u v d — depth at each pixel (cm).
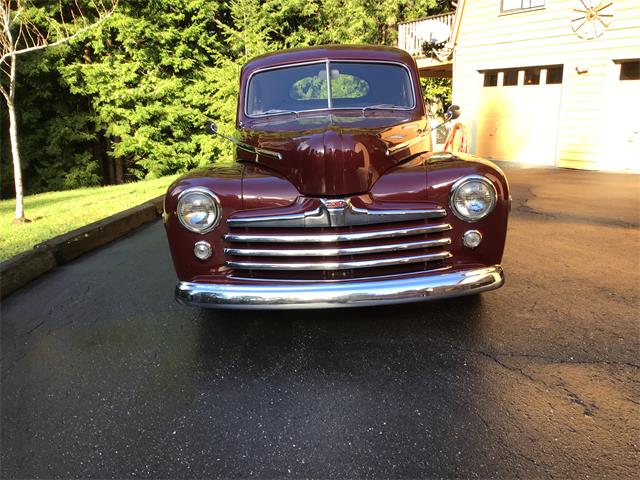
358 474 221
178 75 1736
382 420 257
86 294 466
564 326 351
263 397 283
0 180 1533
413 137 384
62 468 235
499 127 1389
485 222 325
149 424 264
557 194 872
